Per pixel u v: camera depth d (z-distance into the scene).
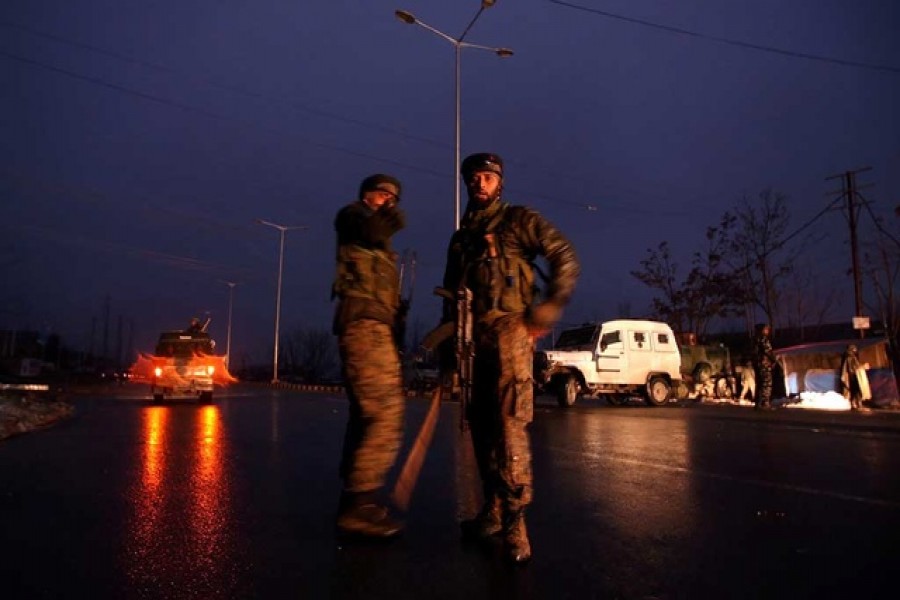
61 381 44.69
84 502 5.04
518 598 3.08
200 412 15.52
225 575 3.38
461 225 4.05
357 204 4.08
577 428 11.34
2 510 4.76
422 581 3.29
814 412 16.61
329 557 3.66
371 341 3.94
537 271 3.83
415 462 3.88
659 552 3.80
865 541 4.06
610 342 19.22
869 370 19.44
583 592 3.16
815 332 37.56
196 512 4.71
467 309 3.79
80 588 3.20
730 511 4.83
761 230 33.41
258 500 5.12
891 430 11.17
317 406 18.06
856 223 28.12
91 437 9.73
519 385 3.63
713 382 24.22
